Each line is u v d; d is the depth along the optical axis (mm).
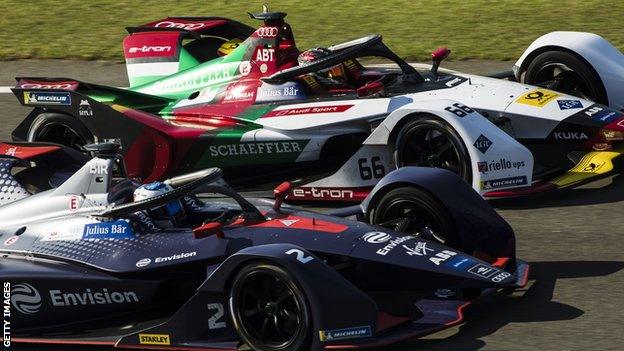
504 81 40719
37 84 42781
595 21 62219
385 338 24141
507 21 63781
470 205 28328
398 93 39625
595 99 42125
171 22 49250
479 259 27797
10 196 30688
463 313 26312
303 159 39062
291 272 23359
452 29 62812
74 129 40688
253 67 41688
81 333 26922
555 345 25078
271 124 39500
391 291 27266
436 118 35438
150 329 25375
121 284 26734
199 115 41562
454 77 40906
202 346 24828
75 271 27141
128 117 39656
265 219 27844
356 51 39875
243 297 24266
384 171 37125
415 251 26344
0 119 50062
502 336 25672
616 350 24703
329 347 23328
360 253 26000
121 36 65000
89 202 28516
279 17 41562
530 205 36531
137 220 27641
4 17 70062
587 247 32250
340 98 39812
